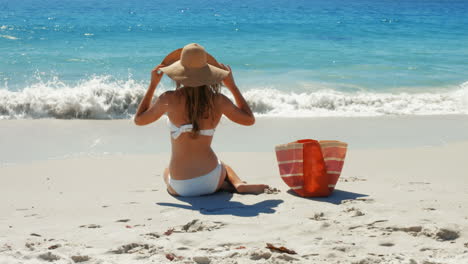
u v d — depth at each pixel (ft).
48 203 15.43
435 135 28.55
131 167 20.88
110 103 33.63
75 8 110.01
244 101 16.57
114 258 10.31
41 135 26.73
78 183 18.25
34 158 22.48
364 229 12.59
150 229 12.75
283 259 10.16
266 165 21.34
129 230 12.57
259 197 16.22
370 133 28.91
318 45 67.10
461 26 93.45
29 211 14.49
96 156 22.94
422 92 42.39
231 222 13.24
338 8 137.08
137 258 10.32
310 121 31.89
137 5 125.80
